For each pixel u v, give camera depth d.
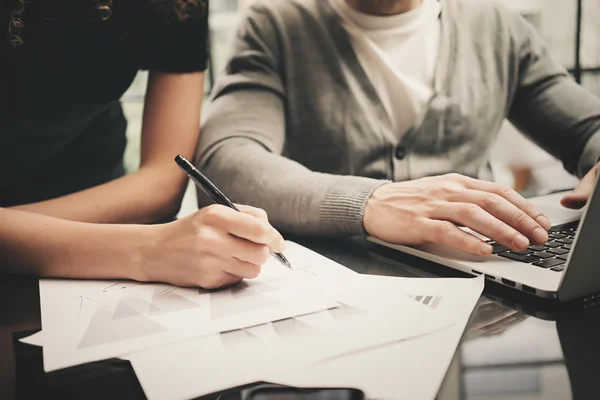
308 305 0.47
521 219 0.58
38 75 0.78
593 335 0.41
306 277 0.54
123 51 0.84
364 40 1.03
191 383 0.35
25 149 0.84
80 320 0.46
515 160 1.52
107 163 0.98
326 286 0.52
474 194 0.60
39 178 0.89
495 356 0.38
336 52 1.04
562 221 0.68
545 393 0.33
